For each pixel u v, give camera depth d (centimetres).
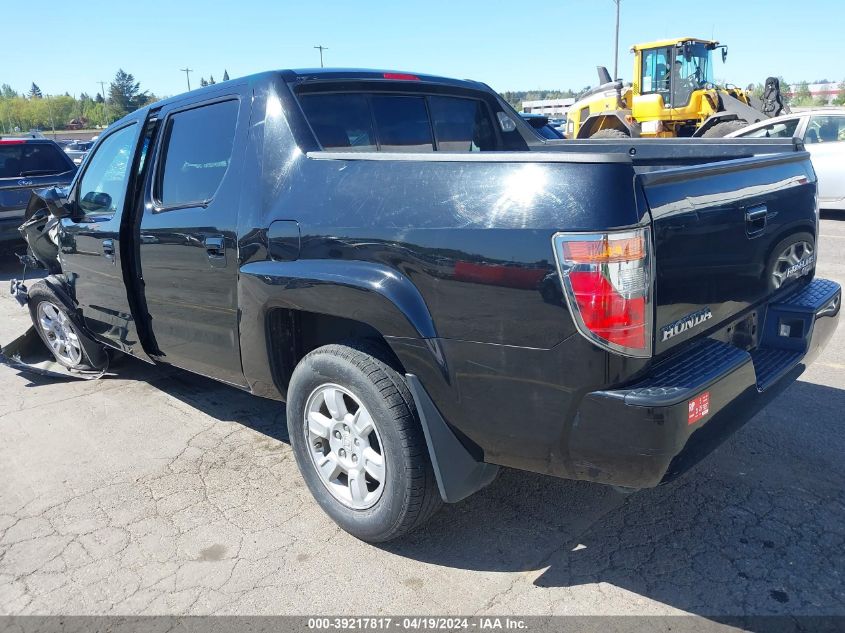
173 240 372
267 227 314
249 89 345
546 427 246
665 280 239
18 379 542
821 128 1116
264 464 386
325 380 300
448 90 426
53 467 390
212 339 366
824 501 327
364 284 273
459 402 262
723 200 265
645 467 233
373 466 293
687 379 238
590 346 228
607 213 223
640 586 274
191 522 329
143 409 468
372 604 269
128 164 412
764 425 404
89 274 463
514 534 311
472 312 250
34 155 1080
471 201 250
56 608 273
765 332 321
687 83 1628
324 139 352
